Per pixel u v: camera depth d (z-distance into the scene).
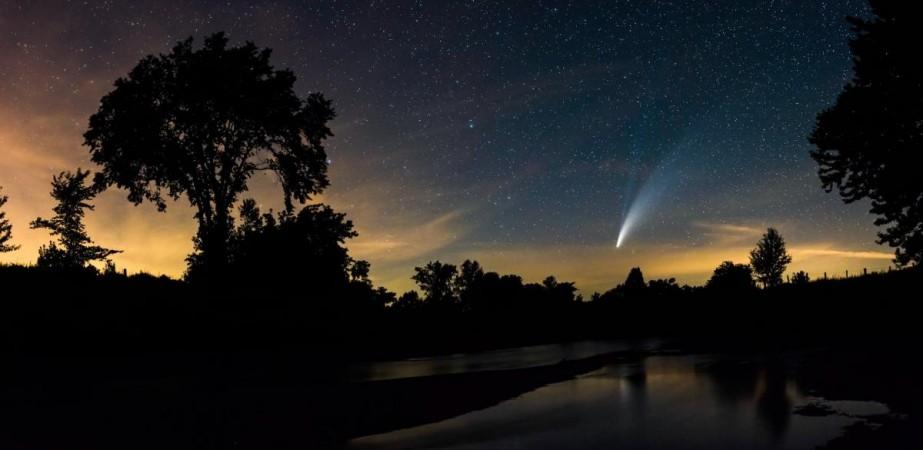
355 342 28.06
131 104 38.75
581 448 7.46
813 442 6.98
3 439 8.52
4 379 14.73
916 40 29.34
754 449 6.84
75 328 21.70
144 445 8.27
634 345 26.06
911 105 29.83
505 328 37.66
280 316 30.42
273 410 10.79
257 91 40.53
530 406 11.05
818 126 33.41
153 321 25.25
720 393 10.92
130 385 14.10
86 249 44.00
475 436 8.59
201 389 13.41
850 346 17.64
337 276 38.00
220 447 8.23
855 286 35.16
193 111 39.25
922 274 32.81
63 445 8.23
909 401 8.92
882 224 32.09
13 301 23.72
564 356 22.14
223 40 41.16
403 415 10.41
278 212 39.03
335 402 11.65
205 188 40.41
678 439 7.57
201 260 37.72
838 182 33.47
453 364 19.78
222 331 25.92
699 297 45.16
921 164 29.33
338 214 39.47
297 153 42.94
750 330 29.27
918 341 17.59
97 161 39.19
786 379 12.07
